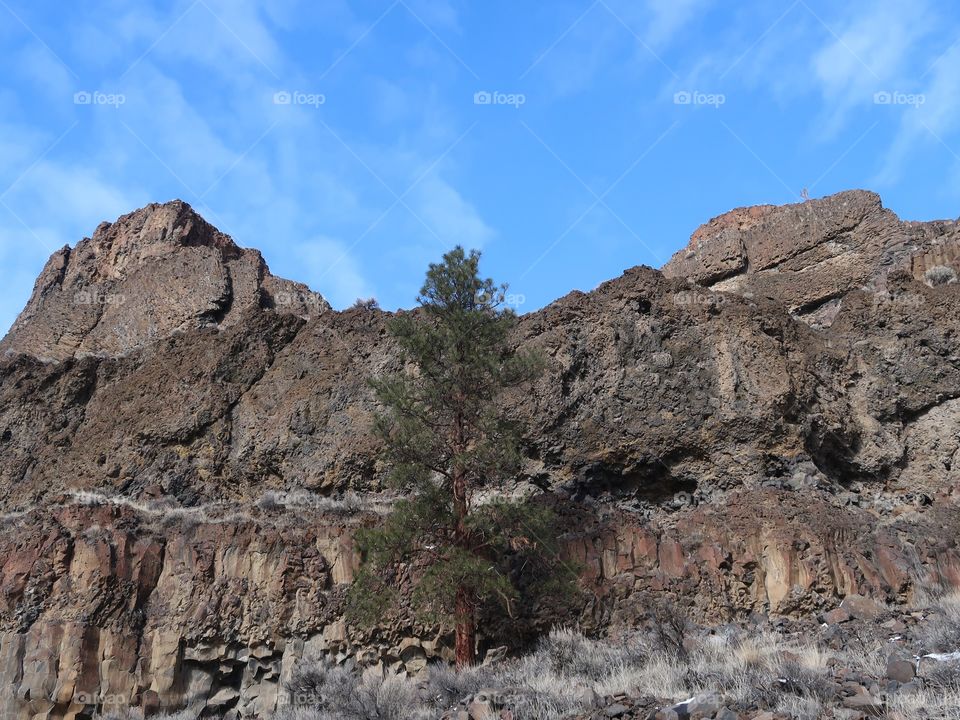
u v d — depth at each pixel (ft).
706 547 75.36
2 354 132.57
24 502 95.66
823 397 85.56
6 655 73.05
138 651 74.49
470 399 78.69
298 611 75.66
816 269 116.78
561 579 71.82
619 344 87.20
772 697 43.27
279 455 91.71
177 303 124.77
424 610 70.95
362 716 58.13
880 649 53.31
